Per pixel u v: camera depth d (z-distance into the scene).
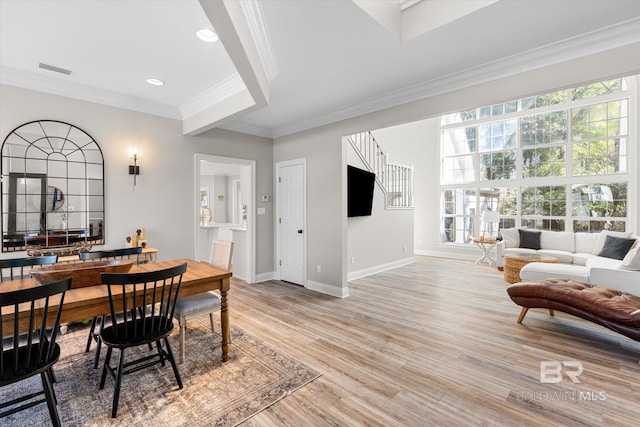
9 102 2.96
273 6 1.95
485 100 2.82
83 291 2.01
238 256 5.26
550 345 2.69
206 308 2.51
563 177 6.01
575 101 5.83
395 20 2.31
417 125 8.08
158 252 3.89
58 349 1.75
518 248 5.70
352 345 2.70
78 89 3.31
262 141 5.04
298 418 1.77
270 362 2.40
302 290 4.50
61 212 3.22
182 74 3.09
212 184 9.66
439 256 7.68
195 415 1.80
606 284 2.94
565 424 1.71
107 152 3.51
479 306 3.78
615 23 2.12
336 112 4.04
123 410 1.84
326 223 4.34
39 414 1.81
